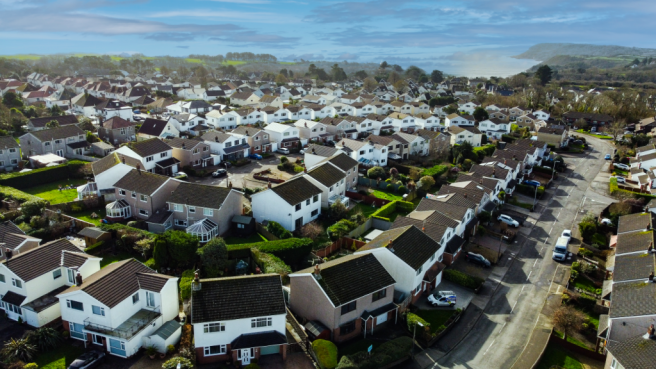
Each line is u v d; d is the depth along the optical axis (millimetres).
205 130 114875
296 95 198000
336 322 40531
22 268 40312
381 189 83188
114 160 71750
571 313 44562
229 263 50031
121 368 35125
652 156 98938
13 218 59656
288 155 103062
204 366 36312
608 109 163000
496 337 44062
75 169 81188
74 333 38312
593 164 110062
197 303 36500
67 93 159000
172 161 83875
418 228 54281
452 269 55656
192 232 56438
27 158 86625
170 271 49000
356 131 123312
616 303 42312
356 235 62781
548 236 67750
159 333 37438
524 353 41719
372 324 43281
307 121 117875
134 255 53031
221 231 60062
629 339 37562
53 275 42156
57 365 35156
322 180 70438
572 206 80875
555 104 181250
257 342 36531
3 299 39969
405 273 46750
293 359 37594
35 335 36719
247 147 98000
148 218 61000
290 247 52844
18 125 105000
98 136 103625
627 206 73375
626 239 55531
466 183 72938
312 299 41719
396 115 137500
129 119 125812
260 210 63500
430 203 64688
